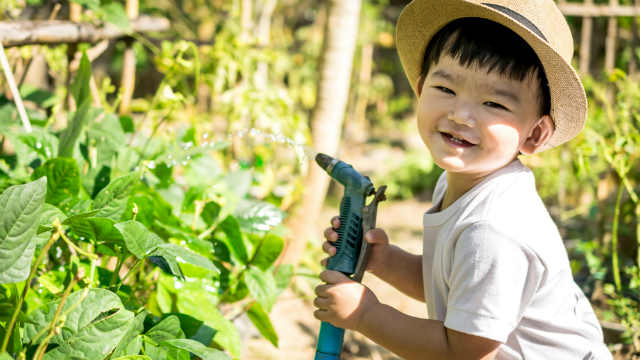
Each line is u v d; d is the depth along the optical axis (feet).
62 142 5.27
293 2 22.76
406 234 13.16
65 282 4.38
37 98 6.86
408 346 4.33
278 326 8.49
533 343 4.33
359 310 4.44
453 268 4.21
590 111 10.10
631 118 9.05
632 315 7.06
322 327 4.65
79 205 4.57
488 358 4.08
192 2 17.56
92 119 5.86
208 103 18.56
